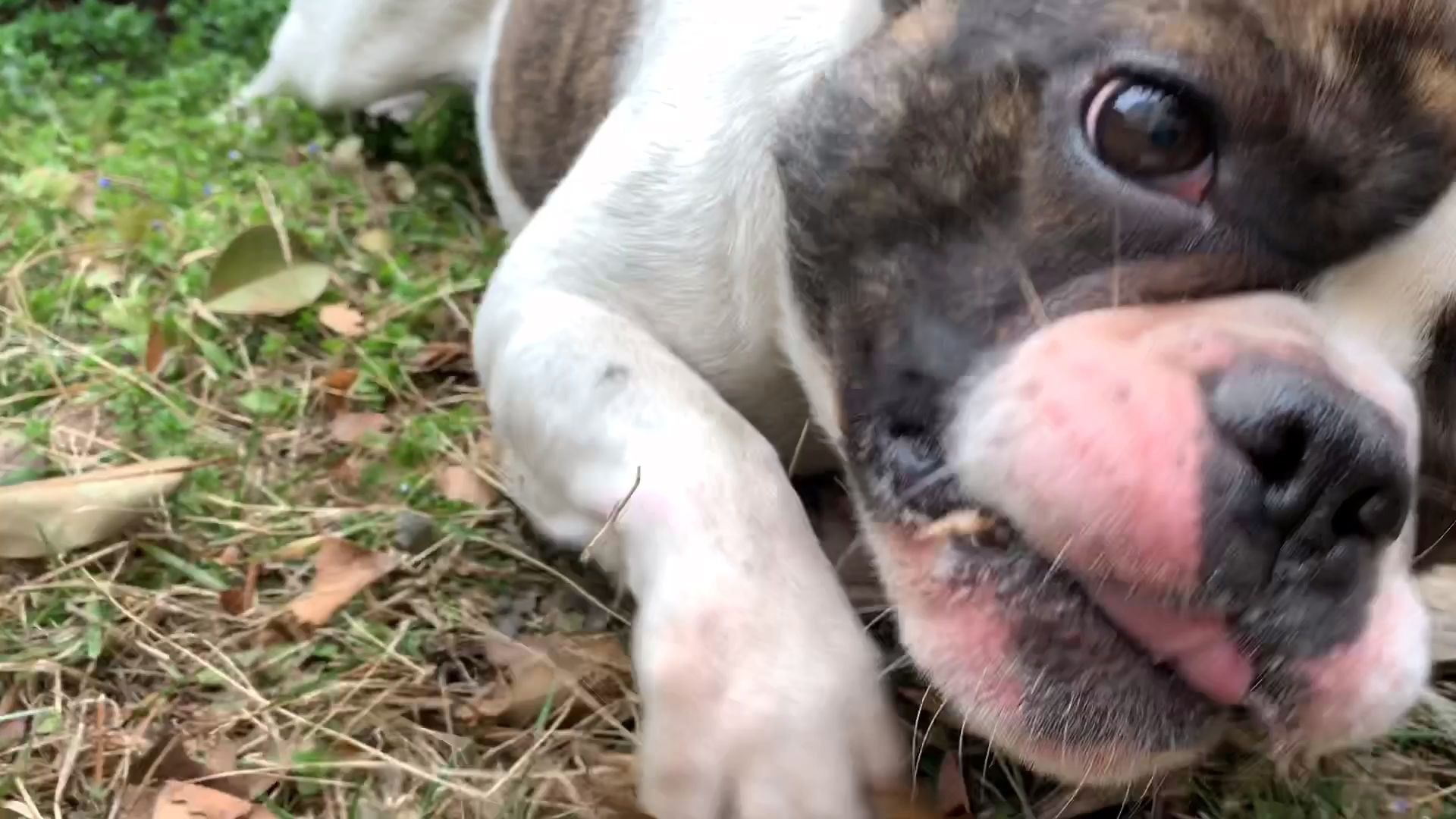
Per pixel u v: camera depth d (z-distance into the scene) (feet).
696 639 1.11
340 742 1.21
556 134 1.78
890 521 1.09
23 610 1.31
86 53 2.56
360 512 1.46
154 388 1.59
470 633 1.33
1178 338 0.99
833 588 1.18
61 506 1.37
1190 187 1.01
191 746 1.20
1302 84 0.97
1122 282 1.02
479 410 1.65
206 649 1.29
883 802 1.11
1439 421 1.10
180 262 1.80
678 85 1.44
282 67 2.31
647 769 1.12
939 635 1.05
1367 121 0.98
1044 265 1.04
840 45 1.27
